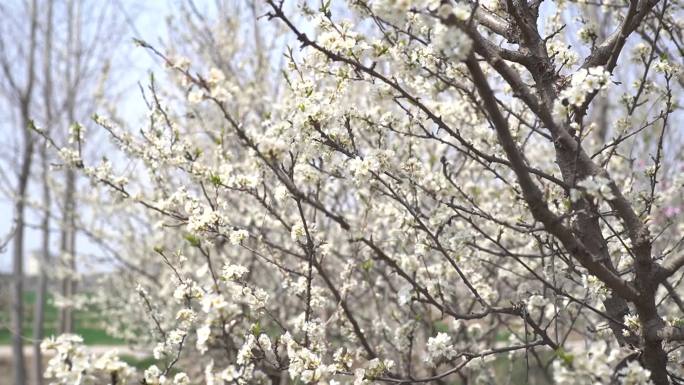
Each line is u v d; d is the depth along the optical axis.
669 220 2.83
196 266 6.07
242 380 2.12
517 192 2.90
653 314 2.27
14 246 8.49
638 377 1.81
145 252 7.10
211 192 3.66
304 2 2.79
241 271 2.66
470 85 3.25
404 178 2.87
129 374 1.81
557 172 3.65
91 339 11.91
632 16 2.37
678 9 3.26
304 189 3.99
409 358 3.29
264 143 2.16
